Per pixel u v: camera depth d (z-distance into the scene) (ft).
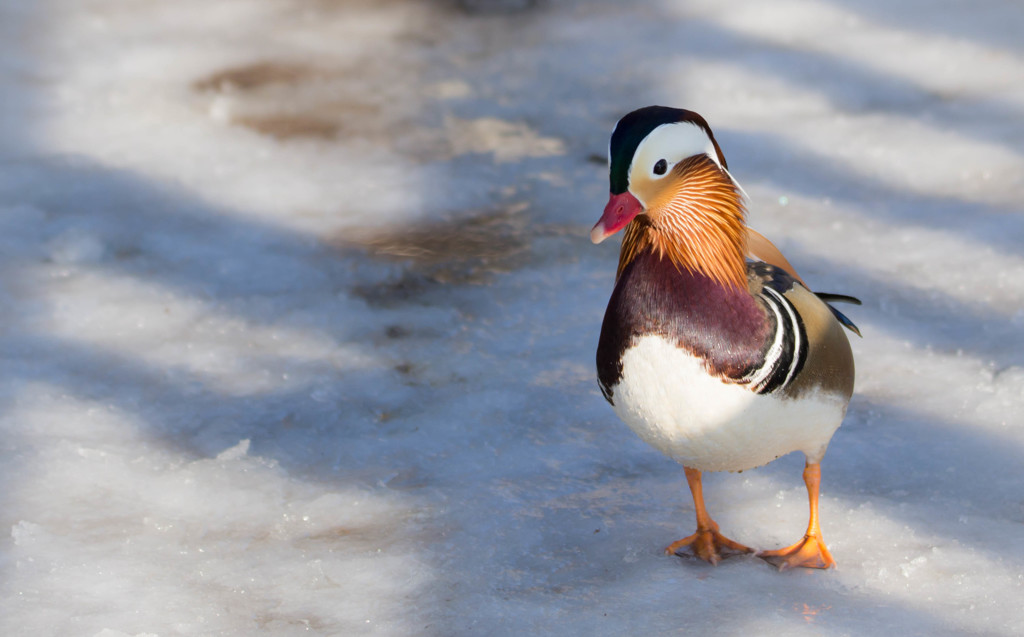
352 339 34.17
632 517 24.85
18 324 34.68
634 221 20.81
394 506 25.64
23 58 59.57
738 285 20.15
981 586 21.39
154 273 38.45
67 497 25.82
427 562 23.41
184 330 34.71
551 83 55.93
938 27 58.95
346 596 22.33
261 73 57.93
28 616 21.58
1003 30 57.88
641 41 60.54
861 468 26.12
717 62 56.80
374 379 31.71
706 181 19.94
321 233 41.63
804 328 20.40
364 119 52.31
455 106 53.62
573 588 22.34
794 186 43.68
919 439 27.07
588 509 25.23
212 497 25.99
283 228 41.93
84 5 68.33
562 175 46.19
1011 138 46.24
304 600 22.20
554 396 30.42
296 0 69.21
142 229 41.65
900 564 22.18
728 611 21.04
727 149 47.19
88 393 30.86
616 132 20.16
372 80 57.11
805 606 21.08
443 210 43.37
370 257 39.60
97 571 23.04
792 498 25.13
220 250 40.16
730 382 19.85
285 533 24.67
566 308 35.70
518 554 23.61
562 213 42.88
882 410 28.53
